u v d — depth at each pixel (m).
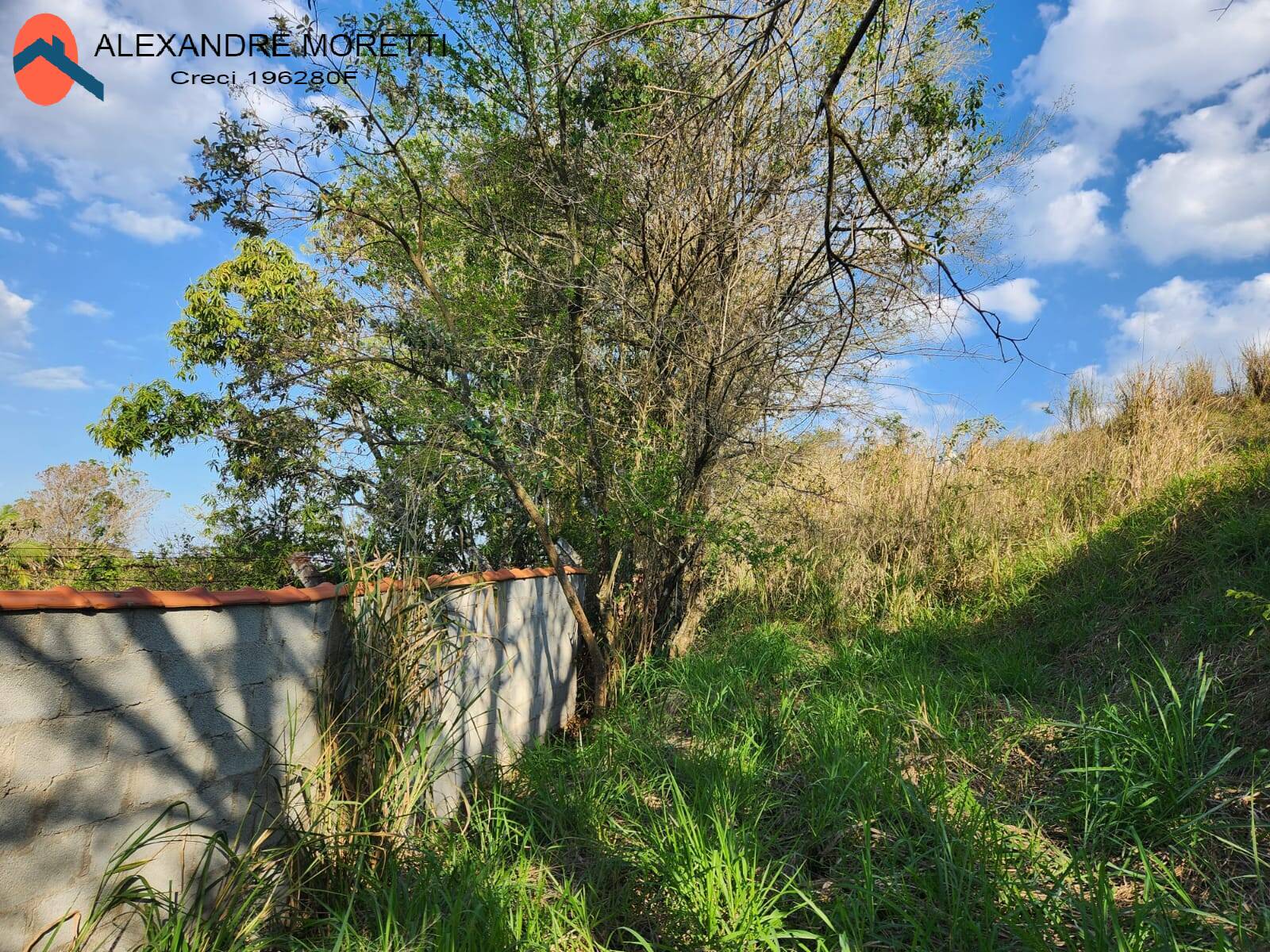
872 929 2.93
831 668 6.84
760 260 6.60
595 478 6.57
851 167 5.95
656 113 5.60
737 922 2.96
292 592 3.37
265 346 8.62
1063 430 11.29
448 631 4.24
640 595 7.07
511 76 6.23
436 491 6.30
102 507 11.38
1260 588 5.37
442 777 4.32
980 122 6.02
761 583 9.12
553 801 4.22
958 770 4.40
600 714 6.32
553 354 6.65
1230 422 10.16
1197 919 2.88
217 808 2.94
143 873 2.63
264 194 5.43
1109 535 7.79
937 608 8.43
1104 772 3.97
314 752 3.49
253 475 9.11
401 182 6.46
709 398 6.27
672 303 6.74
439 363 5.74
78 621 2.43
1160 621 5.92
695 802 4.00
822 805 3.92
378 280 7.73
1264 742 3.99
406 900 3.13
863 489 9.98
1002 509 9.50
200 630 2.89
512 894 3.16
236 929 2.78
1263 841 3.37
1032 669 6.15
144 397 10.25
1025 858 3.31
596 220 6.46
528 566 8.12
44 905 2.29
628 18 5.81
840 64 3.03
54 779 2.34
